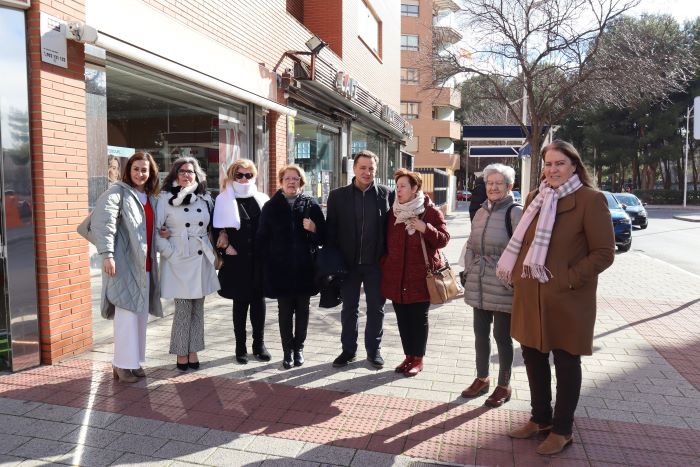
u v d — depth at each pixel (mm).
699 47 21391
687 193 46500
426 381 4707
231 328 6383
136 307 4449
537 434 3686
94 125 5438
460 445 3559
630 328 6559
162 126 7250
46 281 4844
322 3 13602
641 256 13914
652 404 4242
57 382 4523
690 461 3369
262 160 9461
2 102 4500
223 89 7594
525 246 3566
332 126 13734
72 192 5074
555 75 12617
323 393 4414
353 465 3297
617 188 54875
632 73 11477
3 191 4543
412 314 4820
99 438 3590
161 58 6215
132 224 4422
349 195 4938
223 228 4984
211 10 7734
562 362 3432
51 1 4801
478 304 4219
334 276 4875
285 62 10320
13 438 3572
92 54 5266
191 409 4066
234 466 3270
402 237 4746
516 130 15930
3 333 4664
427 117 46656
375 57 17344
